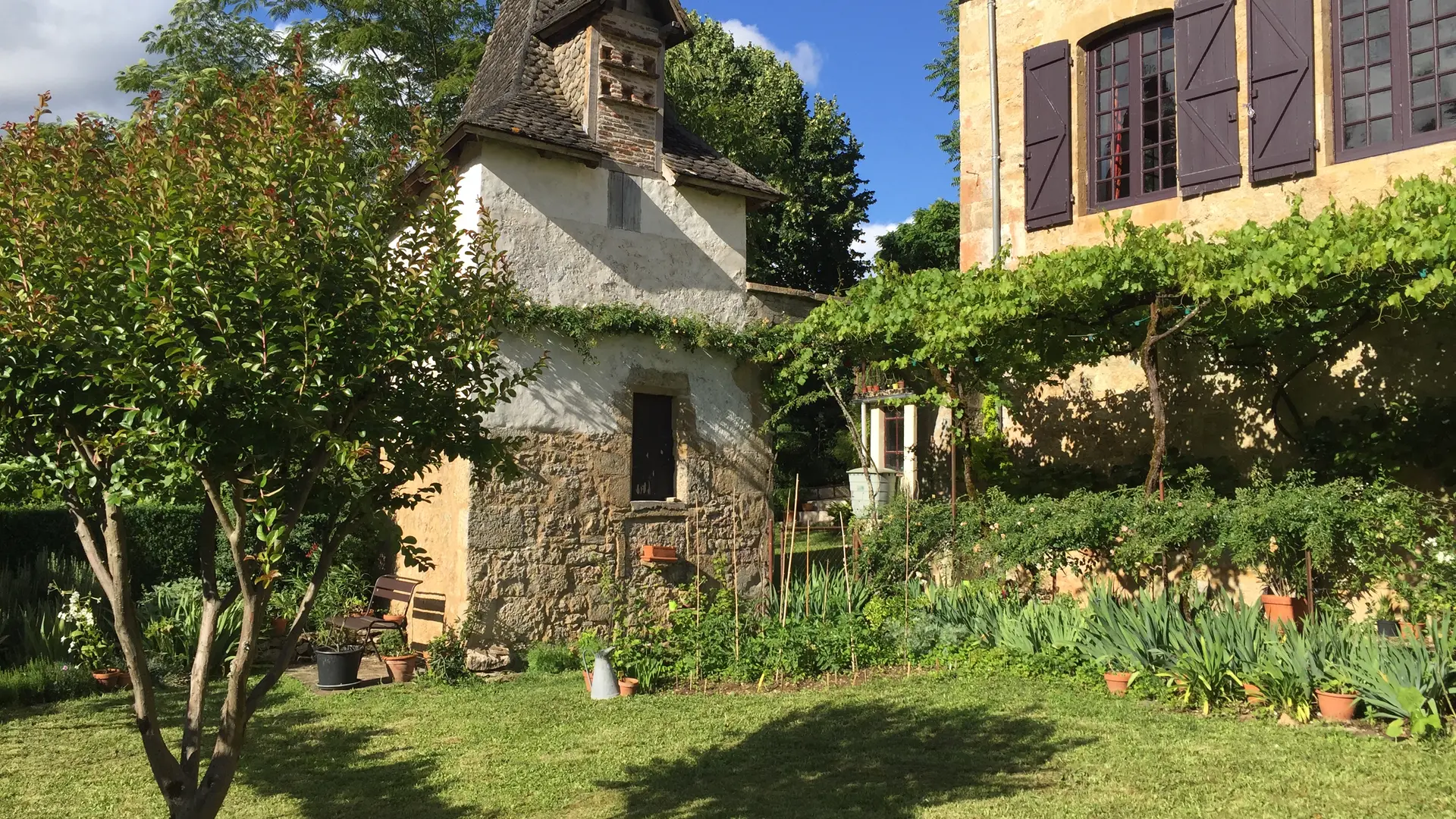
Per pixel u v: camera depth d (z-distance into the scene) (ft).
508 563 32.45
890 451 51.52
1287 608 26.94
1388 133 29.48
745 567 38.29
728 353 38.17
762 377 39.58
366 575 38.83
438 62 69.26
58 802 19.43
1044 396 37.47
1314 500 25.18
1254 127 31.68
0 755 22.74
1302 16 30.78
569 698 27.61
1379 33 29.81
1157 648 25.35
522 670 32.24
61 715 26.73
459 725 24.93
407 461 14.37
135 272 11.77
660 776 20.29
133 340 11.96
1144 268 27.20
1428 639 22.77
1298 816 16.28
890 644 31.24
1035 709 24.18
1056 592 34.40
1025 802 17.56
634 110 36.88
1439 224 22.18
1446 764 18.33
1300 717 21.93
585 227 34.86
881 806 17.80
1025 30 38.09
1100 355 31.91
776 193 39.91
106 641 31.48
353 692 29.35
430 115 65.16
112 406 11.88
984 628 30.45
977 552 31.86
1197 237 27.66
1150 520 27.12
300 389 12.16
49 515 38.37
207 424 12.32
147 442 12.13
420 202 15.05
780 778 19.81
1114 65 36.06
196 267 11.86
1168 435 34.04
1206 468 31.63
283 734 24.57
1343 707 21.61
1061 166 36.29
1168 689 24.43
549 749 22.50
